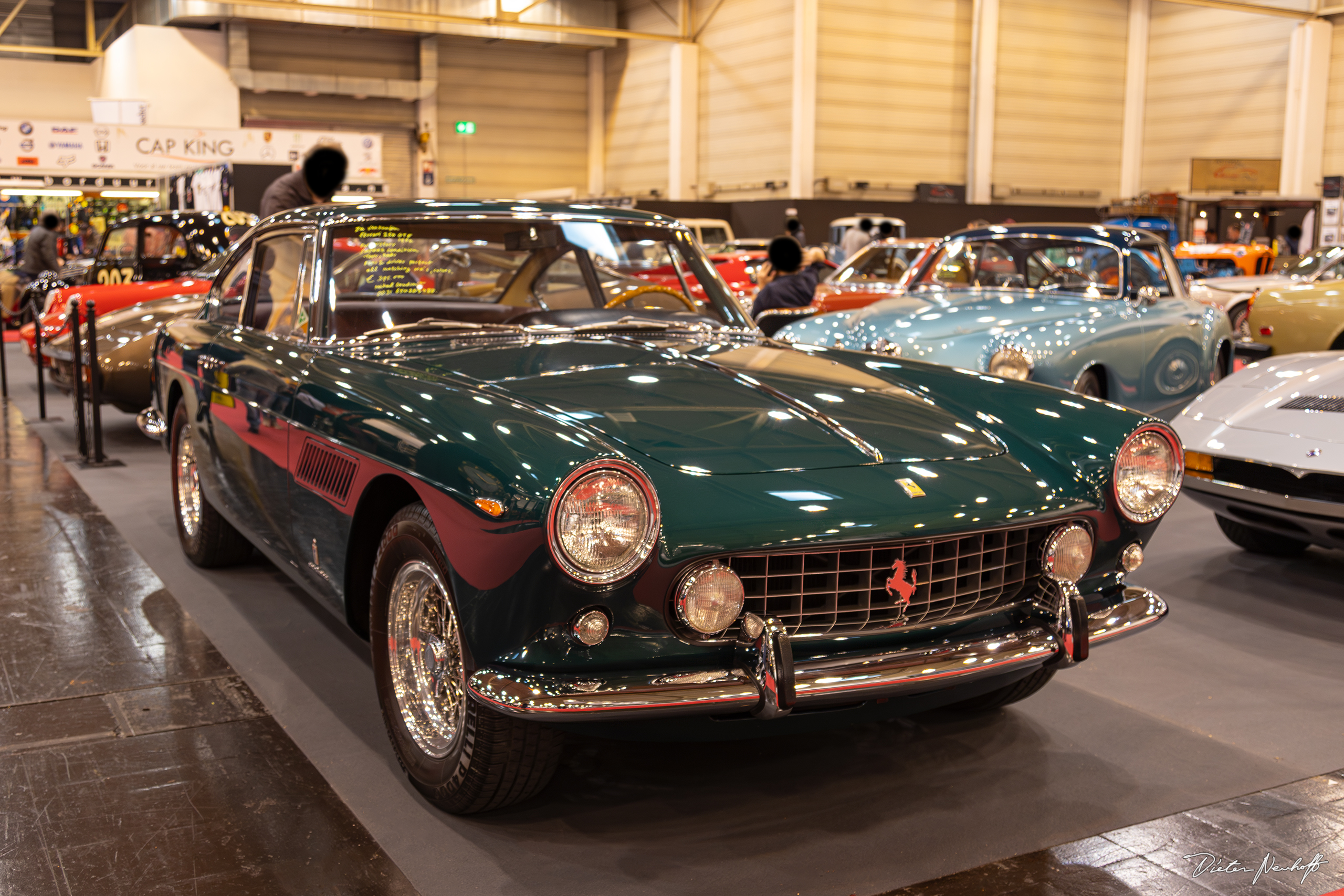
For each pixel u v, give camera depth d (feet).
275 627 11.07
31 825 7.11
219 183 43.50
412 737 7.43
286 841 6.96
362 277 9.56
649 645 6.22
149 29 77.25
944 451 7.27
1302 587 12.69
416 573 7.16
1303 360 13.51
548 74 93.20
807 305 25.62
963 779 7.97
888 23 76.43
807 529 6.27
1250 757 8.37
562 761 8.23
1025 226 21.36
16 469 19.25
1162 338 18.56
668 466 6.50
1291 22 77.77
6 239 56.59
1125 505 7.43
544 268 10.36
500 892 6.43
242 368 9.95
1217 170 77.66
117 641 10.64
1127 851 6.98
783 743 8.61
